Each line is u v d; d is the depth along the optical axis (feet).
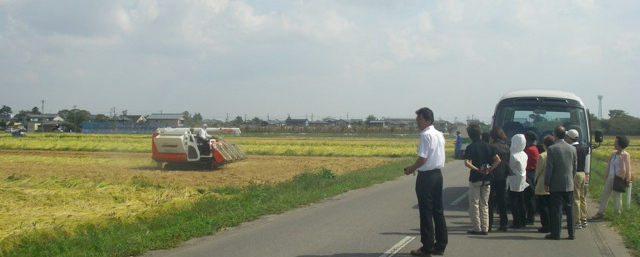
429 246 27.27
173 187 57.82
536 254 28.73
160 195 50.11
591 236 33.99
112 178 71.26
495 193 35.78
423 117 27.37
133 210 41.39
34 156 121.70
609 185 39.99
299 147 161.48
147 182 61.93
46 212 40.19
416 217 39.99
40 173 79.10
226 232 34.42
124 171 85.40
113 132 347.97
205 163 91.30
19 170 84.74
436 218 27.76
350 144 195.72
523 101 47.42
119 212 40.47
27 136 236.02
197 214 39.83
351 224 37.04
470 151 33.81
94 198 48.01
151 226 35.53
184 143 88.12
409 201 49.14
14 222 35.50
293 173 84.79
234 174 82.33
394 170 84.58
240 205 44.16
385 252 28.63
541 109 46.98
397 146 178.19
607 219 39.96
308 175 66.33
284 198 48.08
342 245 30.30
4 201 45.52
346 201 49.24
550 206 33.06
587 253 29.07
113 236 31.53
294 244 30.60
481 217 34.14
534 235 34.22
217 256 27.86
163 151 88.84
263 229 35.32
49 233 31.76
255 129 391.65
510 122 47.88
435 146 27.04
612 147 183.73
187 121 411.13
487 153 33.58
